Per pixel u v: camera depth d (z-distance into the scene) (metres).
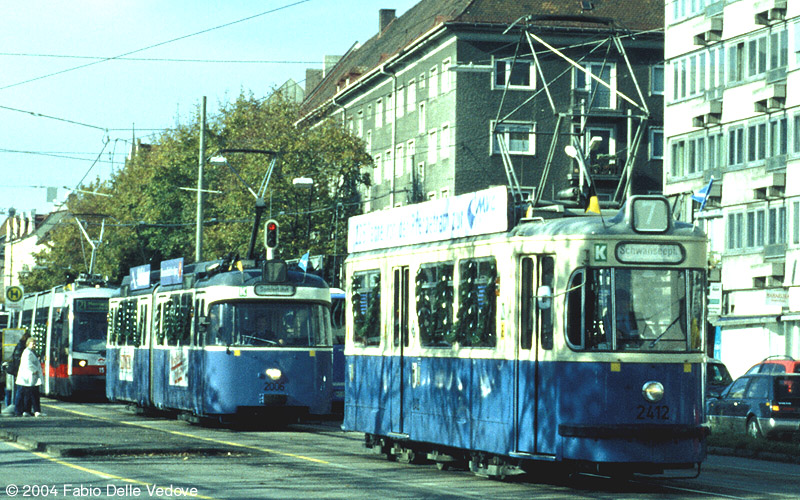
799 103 56.19
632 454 17.84
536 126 77.44
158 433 27.66
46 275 106.69
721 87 62.12
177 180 81.75
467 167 77.31
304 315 32.38
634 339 18.20
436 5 92.94
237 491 17.31
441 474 20.48
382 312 23.28
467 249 20.39
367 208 94.50
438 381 21.06
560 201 20.36
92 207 103.62
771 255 58.00
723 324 61.09
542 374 18.58
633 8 80.00
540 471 20.30
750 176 59.75
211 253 72.38
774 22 57.94
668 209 18.56
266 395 31.58
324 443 27.62
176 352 34.59
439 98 79.75
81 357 48.50
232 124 76.81
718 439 29.97
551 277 18.64
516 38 77.12
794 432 32.97
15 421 31.64
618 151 77.06
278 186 73.38
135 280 40.53
